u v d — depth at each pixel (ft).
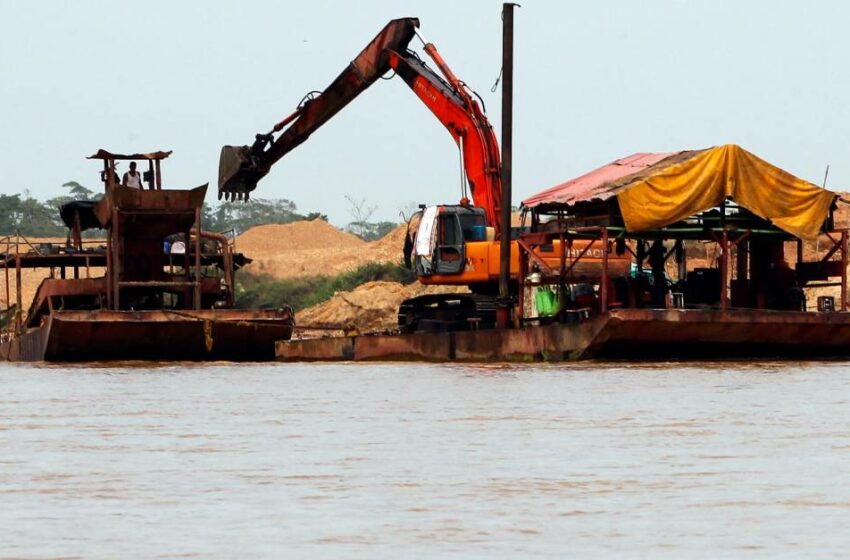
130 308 369.91
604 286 314.96
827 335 310.24
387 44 404.36
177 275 389.39
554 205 336.29
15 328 406.82
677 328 303.07
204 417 196.95
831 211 339.98
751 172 321.52
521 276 338.34
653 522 113.60
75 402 225.35
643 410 198.70
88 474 140.36
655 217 315.99
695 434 168.55
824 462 144.05
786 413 192.95
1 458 152.35
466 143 381.60
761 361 315.17
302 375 294.87
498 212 375.04
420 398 224.74
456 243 361.30
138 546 104.88
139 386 264.31
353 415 196.75
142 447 161.07
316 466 144.46
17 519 116.57
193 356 361.71
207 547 104.47
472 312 363.76
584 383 250.37
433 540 106.83
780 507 119.55
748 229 329.11
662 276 339.36
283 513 118.52
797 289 341.21
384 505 122.11
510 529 111.14
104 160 385.91
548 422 183.52
